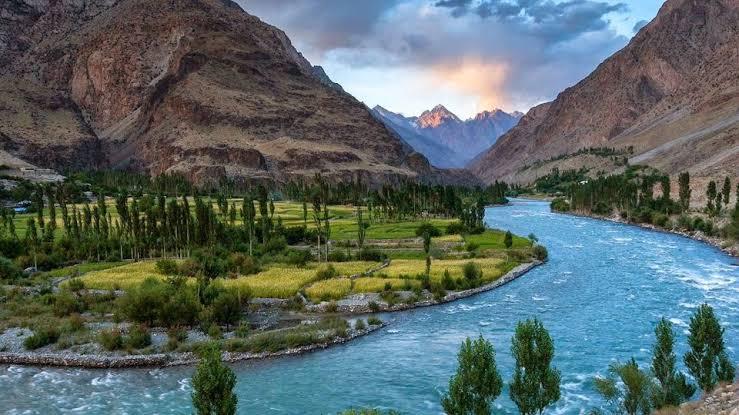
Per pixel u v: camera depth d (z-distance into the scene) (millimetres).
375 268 99125
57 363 56750
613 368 43938
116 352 58406
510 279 94500
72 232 129500
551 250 124125
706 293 78375
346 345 61750
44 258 107812
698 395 41250
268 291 81250
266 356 58219
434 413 43812
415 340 63031
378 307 76125
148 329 66062
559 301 78688
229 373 33594
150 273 95000
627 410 38219
